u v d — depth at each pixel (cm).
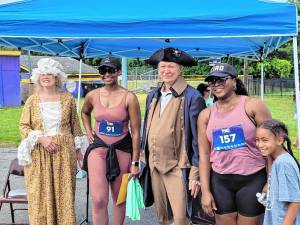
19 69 3272
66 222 455
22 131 458
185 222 411
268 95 4156
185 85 416
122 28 454
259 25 446
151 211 639
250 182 365
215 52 1012
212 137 374
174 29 452
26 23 455
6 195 516
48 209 451
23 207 654
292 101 3369
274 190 339
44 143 450
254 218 369
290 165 335
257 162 365
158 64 418
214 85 367
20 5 467
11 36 455
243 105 366
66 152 459
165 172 414
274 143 343
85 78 3831
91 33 456
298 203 332
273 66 4644
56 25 455
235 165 366
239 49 983
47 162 454
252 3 454
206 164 388
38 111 458
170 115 412
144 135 430
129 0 476
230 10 452
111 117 455
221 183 375
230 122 366
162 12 460
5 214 623
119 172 457
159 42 934
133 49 964
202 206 390
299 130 472
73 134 475
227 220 380
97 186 455
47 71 455
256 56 1019
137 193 447
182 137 411
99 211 457
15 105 3259
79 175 795
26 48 787
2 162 1044
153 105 425
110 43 942
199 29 450
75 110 477
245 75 2356
